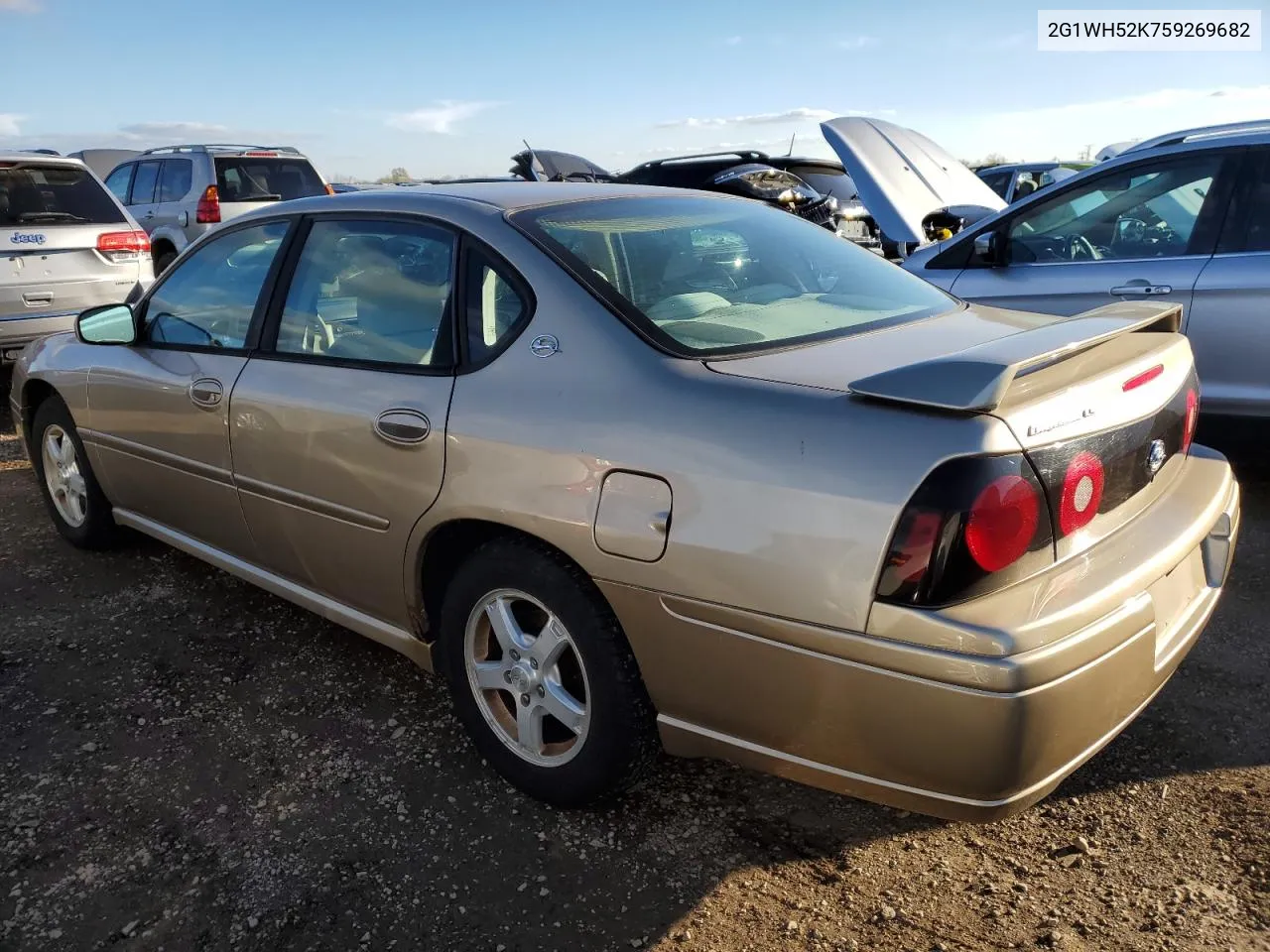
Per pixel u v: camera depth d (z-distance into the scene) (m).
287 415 2.90
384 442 2.62
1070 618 1.84
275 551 3.18
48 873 2.36
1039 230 4.98
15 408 4.45
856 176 6.77
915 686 1.83
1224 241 4.36
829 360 2.23
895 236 6.62
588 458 2.20
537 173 12.17
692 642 2.09
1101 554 2.02
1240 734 2.74
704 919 2.17
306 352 2.98
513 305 2.49
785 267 2.87
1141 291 4.52
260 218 3.31
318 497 2.87
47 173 6.72
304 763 2.78
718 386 2.12
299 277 3.08
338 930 2.17
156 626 3.62
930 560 1.79
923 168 7.10
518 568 2.40
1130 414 2.11
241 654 3.41
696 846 2.41
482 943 2.12
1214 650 3.20
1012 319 2.79
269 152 11.31
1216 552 2.49
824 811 2.53
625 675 2.27
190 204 10.93
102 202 6.95
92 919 2.21
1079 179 4.80
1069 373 2.01
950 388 1.83
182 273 3.56
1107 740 2.01
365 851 2.41
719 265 2.74
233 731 2.94
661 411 2.13
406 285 2.74
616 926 2.16
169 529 3.75
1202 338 4.39
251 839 2.46
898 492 1.82
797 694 1.97
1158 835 2.37
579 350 2.33
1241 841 2.32
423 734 2.91
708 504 2.02
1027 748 1.81
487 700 2.64
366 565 2.81
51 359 4.11
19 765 2.78
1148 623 1.99
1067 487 1.91
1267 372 4.25
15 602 3.83
